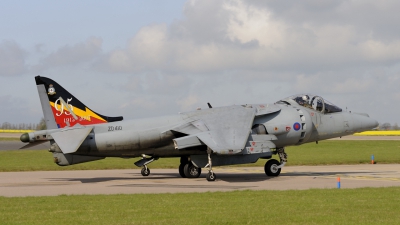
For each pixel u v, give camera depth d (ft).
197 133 146.72
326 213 79.05
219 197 99.91
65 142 140.56
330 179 151.33
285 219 73.67
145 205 88.63
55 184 139.23
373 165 220.02
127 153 155.53
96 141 149.89
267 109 162.91
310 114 170.19
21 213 80.48
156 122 156.25
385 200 94.27
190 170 160.56
